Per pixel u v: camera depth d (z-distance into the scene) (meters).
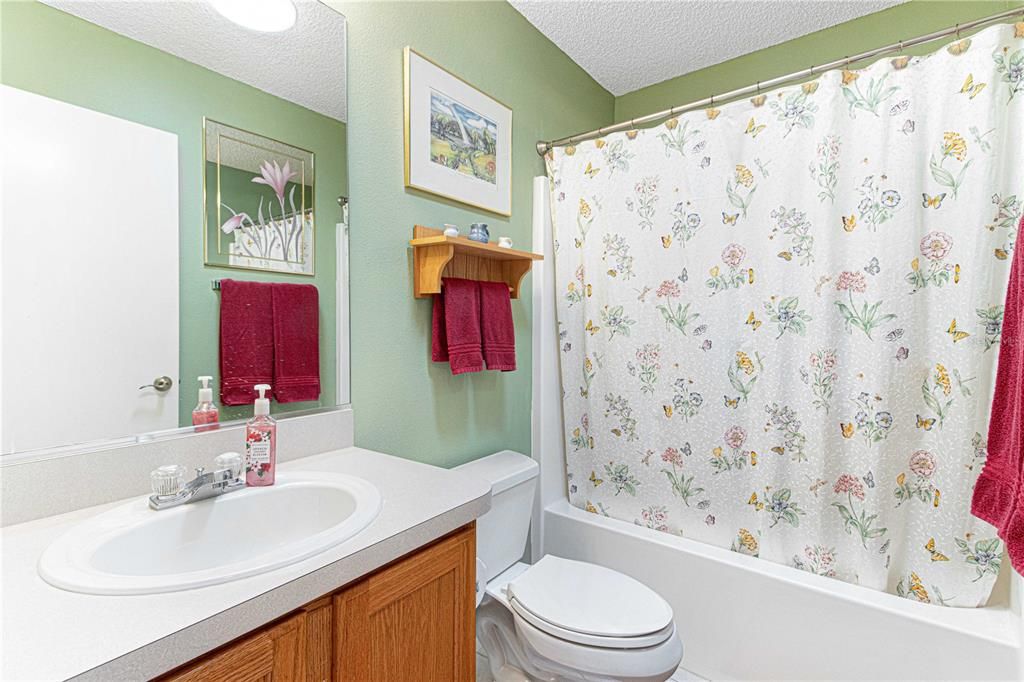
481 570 1.43
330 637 0.71
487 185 1.76
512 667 1.51
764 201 1.59
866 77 1.42
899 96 1.37
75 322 0.83
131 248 0.90
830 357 1.48
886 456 1.41
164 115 0.95
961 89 1.29
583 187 1.96
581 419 2.03
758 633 1.51
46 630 0.51
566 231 2.02
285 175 1.15
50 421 0.81
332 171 1.25
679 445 1.78
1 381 0.76
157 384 0.94
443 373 1.62
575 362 2.04
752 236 1.62
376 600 0.77
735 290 1.65
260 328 1.11
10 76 0.77
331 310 1.26
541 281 2.04
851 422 1.47
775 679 1.48
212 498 0.89
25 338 0.78
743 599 1.54
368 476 1.06
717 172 1.67
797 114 1.52
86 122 0.84
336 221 1.27
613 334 1.91
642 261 1.83
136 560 0.76
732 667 1.56
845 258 1.46
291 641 0.65
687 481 1.77
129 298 0.90
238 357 1.07
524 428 2.01
